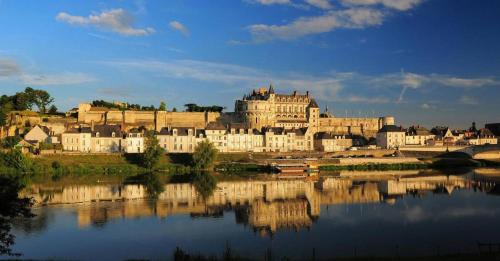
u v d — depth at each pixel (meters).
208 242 86.50
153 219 105.00
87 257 77.00
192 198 132.38
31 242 85.50
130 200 128.25
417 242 86.25
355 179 183.75
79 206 118.75
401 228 97.19
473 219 105.56
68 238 88.44
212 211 114.69
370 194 142.00
